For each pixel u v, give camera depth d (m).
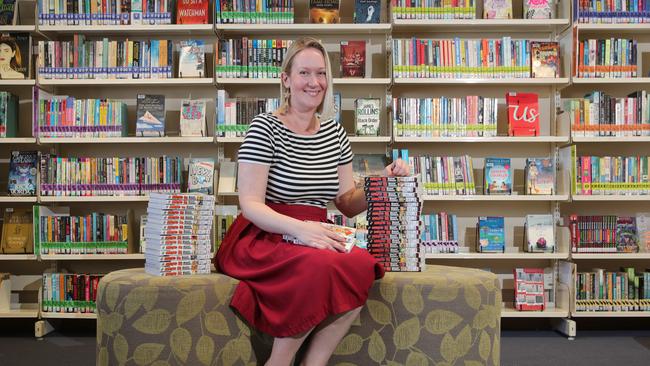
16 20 4.24
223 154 4.32
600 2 4.12
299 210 2.17
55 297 4.05
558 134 4.28
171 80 4.09
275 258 1.99
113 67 4.12
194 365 2.05
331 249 1.96
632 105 4.14
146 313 2.06
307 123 2.22
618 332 4.19
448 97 4.42
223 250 2.19
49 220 4.08
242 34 4.36
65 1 4.12
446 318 2.10
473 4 4.14
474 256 4.07
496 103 4.11
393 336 2.10
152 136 4.12
